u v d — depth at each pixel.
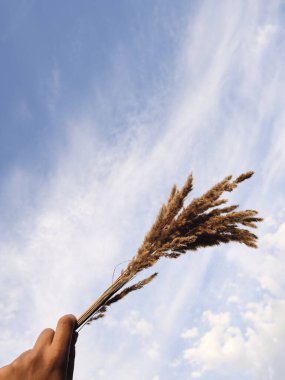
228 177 2.99
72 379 1.29
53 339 1.19
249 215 2.87
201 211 2.89
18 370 1.07
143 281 2.63
